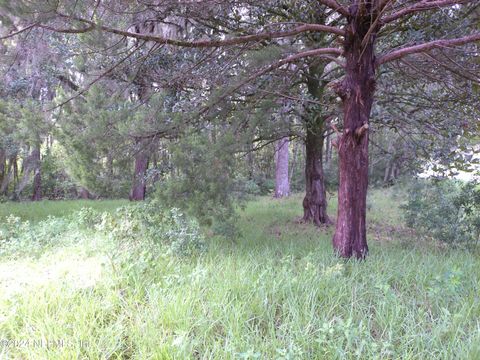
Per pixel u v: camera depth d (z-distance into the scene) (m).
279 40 6.89
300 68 7.14
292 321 3.05
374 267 4.80
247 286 3.79
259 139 8.76
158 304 3.32
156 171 6.09
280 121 7.60
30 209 11.50
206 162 5.32
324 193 10.33
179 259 4.75
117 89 6.03
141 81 6.33
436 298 3.58
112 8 4.50
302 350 2.68
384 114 7.81
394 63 6.66
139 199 15.34
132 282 3.90
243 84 5.85
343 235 5.43
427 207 7.59
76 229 6.59
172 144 5.45
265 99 6.77
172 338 2.83
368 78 5.37
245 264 4.56
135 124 5.61
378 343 2.85
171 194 5.32
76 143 5.36
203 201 5.29
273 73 6.75
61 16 3.92
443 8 4.90
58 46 5.70
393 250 6.03
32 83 7.43
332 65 10.51
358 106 5.38
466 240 6.72
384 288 3.65
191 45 4.95
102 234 6.04
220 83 6.29
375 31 5.26
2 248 5.54
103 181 5.71
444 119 7.24
